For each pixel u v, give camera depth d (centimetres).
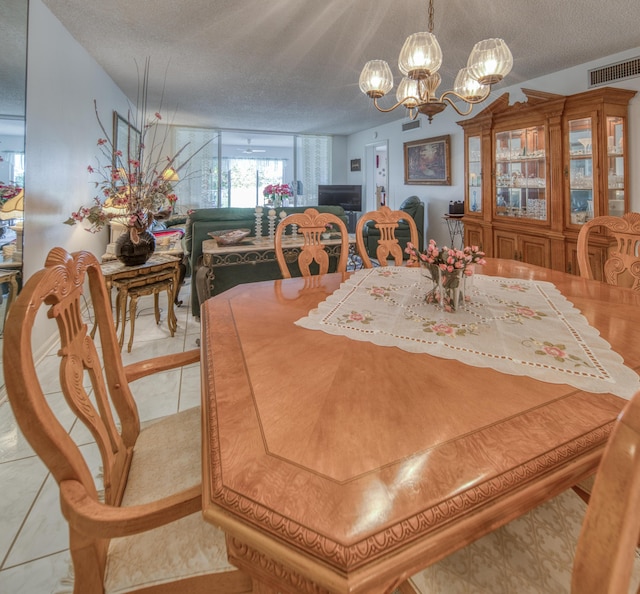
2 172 235
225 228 341
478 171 452
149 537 79
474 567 73
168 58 389
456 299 138
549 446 65
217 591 73
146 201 271
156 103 578
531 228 383
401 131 717
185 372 246
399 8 278
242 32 325
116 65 412
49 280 71
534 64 391
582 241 193
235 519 54
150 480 93
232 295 161
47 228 289
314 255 218
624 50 355
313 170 900
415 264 201
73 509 63
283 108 615
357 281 184
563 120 348
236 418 74
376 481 58
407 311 139
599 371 90
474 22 298
